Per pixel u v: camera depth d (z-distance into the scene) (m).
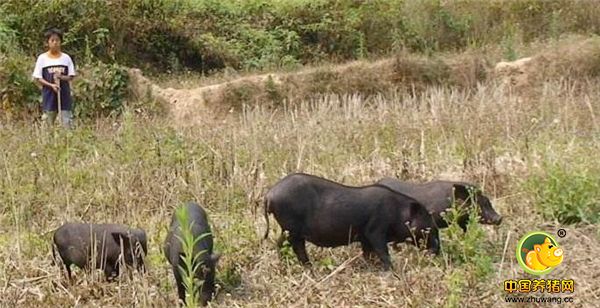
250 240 8.67
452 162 11.34
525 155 11.10
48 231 9.38
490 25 28.38
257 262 8.23
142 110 18.89
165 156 11.70
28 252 8.84
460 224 8.48
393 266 7.93
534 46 25.34
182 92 21.05
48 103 14.84
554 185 9.12
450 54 24.42
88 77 19.72
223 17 27.14
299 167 11.29
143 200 10.33
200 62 25.95
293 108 20.81
